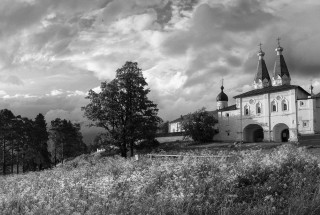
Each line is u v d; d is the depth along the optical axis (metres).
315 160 14.61
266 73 115.62
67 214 10.09
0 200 13.45
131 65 61.97
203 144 90.12
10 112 79.81
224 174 12.27
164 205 9.55
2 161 82.94
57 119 101.50
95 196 11.48
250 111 96.81
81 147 122.69
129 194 11.23
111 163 22.95
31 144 85.00
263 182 12.09
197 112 96.50
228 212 8.91
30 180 21.36
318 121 86.12
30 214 10.66
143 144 59.69
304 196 9.85
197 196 10.08
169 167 14.70
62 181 16.03
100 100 60.56
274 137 92.50
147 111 60.59
